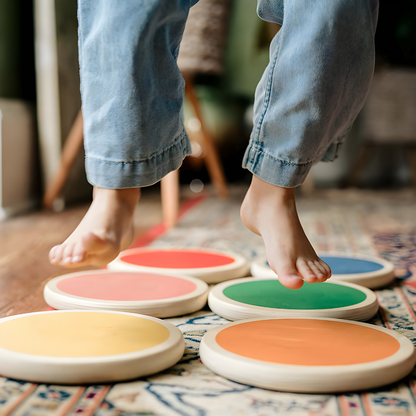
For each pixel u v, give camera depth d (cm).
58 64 233
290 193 80
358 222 200
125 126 71
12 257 136
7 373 58
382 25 324
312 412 51
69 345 61
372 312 83
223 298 86
